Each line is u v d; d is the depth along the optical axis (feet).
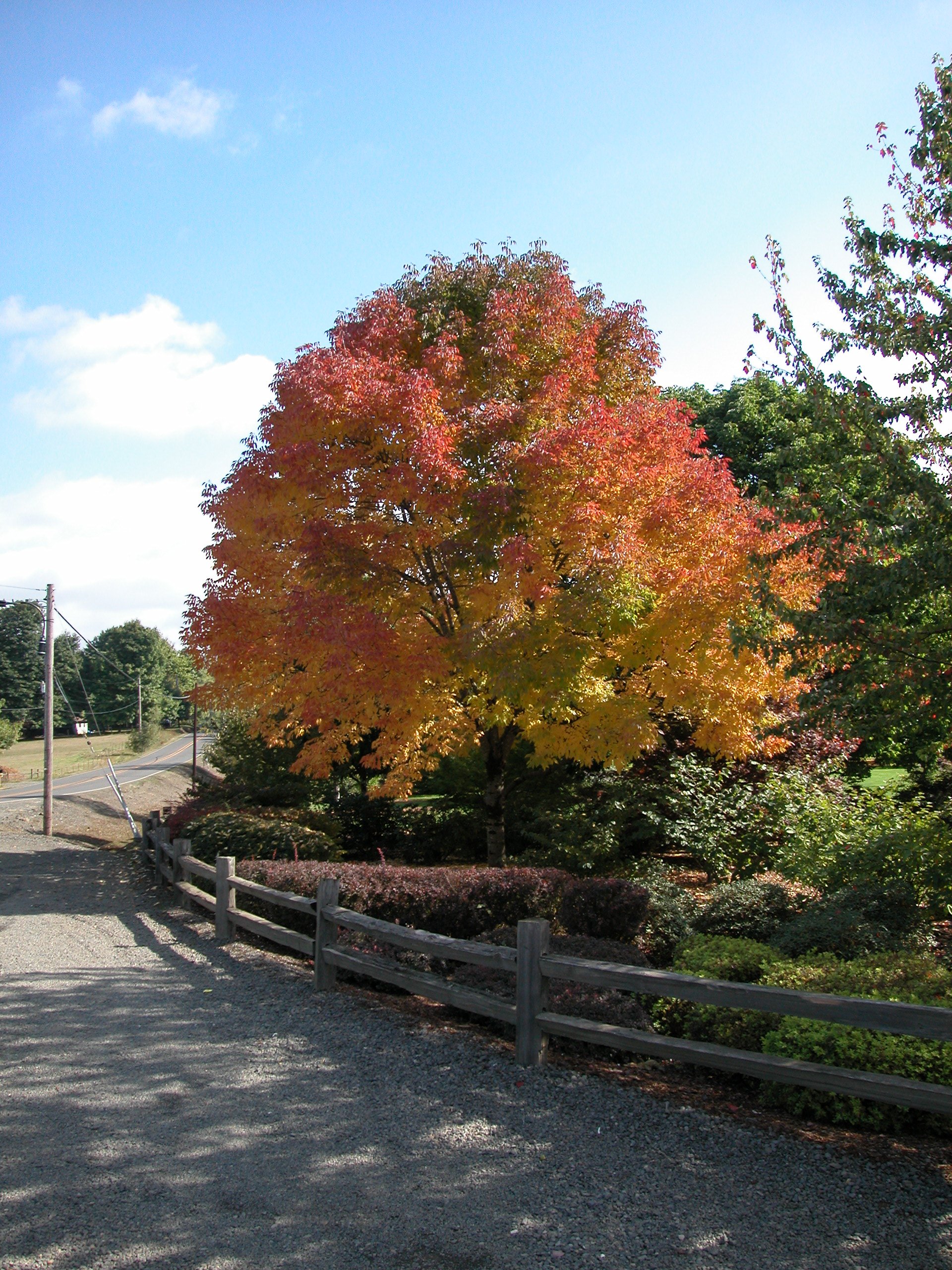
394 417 33.24
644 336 41.11
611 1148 13.70
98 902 42.29
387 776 42.86
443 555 33.83
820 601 25.98
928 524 23.47
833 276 27.48
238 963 27.04
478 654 31.83
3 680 272.10
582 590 31.99
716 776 42.68
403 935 20.38
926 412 25.64
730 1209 11.84
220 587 39.40
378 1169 13.05
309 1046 18.72
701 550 33.14
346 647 32.12
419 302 42.04
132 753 204.23
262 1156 13.51
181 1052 18.40
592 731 34.68
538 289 41.22
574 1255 10.84
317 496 35.83
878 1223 11.45
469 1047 18.56
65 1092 16.15
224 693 40.96
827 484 27.55
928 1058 14.60
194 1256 10.88
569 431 31.73
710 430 77.82
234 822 42.45
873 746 52.54
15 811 97.04
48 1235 11.34
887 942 23.93
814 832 33.12
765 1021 17.19
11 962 27.76
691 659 33.55
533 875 29.40
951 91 25.54
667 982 15.21
